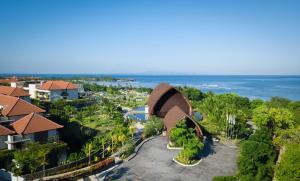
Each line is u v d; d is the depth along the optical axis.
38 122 46.38
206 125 73.31
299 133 53.84
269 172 38.22
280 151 51.25
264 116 62.97
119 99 141.38
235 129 64.81
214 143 60.88
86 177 40.41
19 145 43.59
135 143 57.00
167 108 81.00
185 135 49.81
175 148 55.44
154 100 81.31
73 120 61.66
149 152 53.09
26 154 38.47
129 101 139.25
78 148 51.53
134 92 187.12
